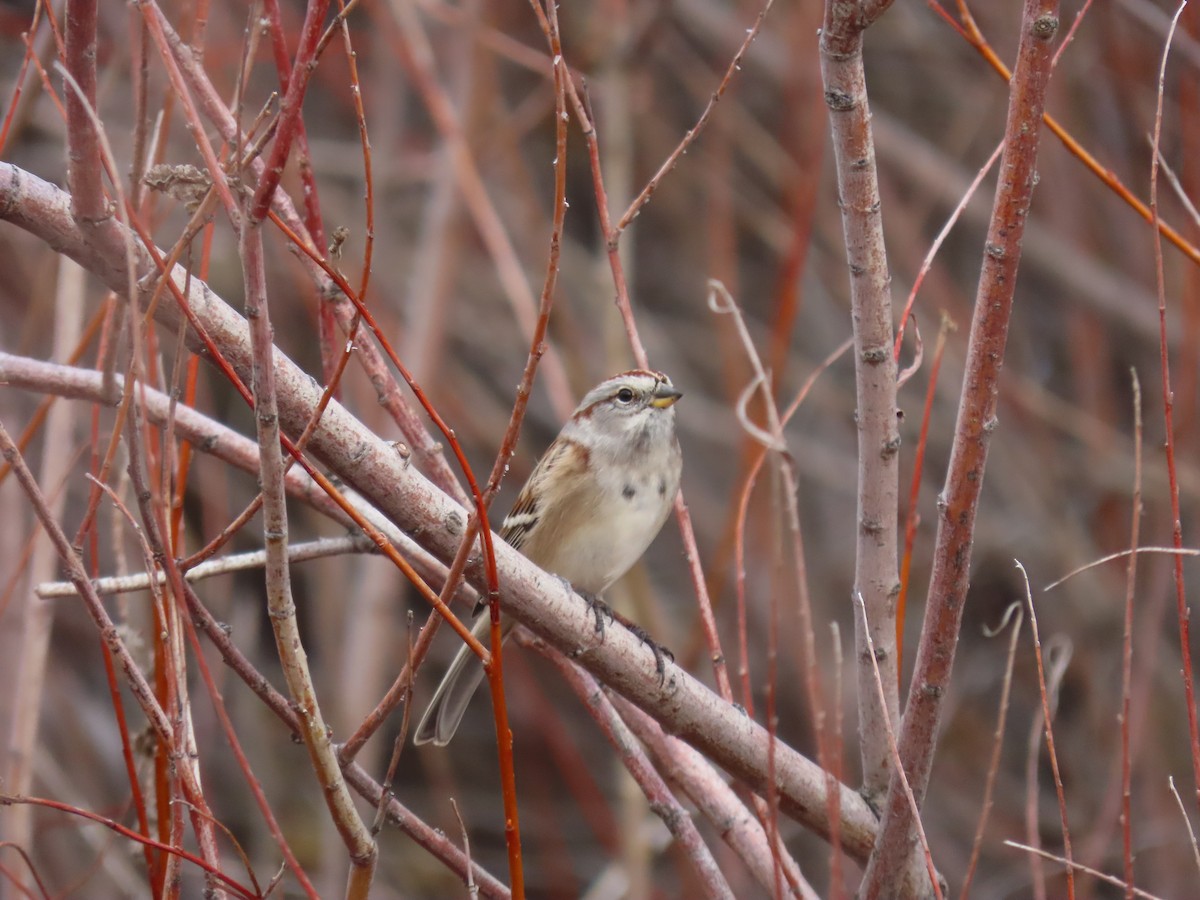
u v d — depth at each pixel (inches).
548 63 465.7
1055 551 556.7
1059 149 529.0
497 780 577.0
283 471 171.3
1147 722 492.7
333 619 540.7
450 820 557.9
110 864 364.5
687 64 624.1
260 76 512.7
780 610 517.7
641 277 673.0
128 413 187.9
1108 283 555.2
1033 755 230.8
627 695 228.2
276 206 242.4
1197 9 367.9
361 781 209.0
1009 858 514.3
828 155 587.5
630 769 244.4
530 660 563.5
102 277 184.4
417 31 465.4
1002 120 575.2
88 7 169.3
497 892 216.4
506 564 213.6
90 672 556.7
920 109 647.8
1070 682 556.7
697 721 229.3
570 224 661.9
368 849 185.3
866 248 215.8
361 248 597.3
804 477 629.9
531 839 560.1
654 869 507.5
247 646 522.6
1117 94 502.9
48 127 529.7
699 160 618.8
